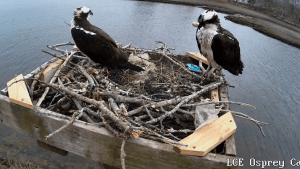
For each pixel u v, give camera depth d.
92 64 5.05
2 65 6.95
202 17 4.43
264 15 14.46
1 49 7.65
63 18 10.61
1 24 9.34
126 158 3.63
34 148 4.85
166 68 5.65
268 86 7.50
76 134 3.64
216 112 3.84
